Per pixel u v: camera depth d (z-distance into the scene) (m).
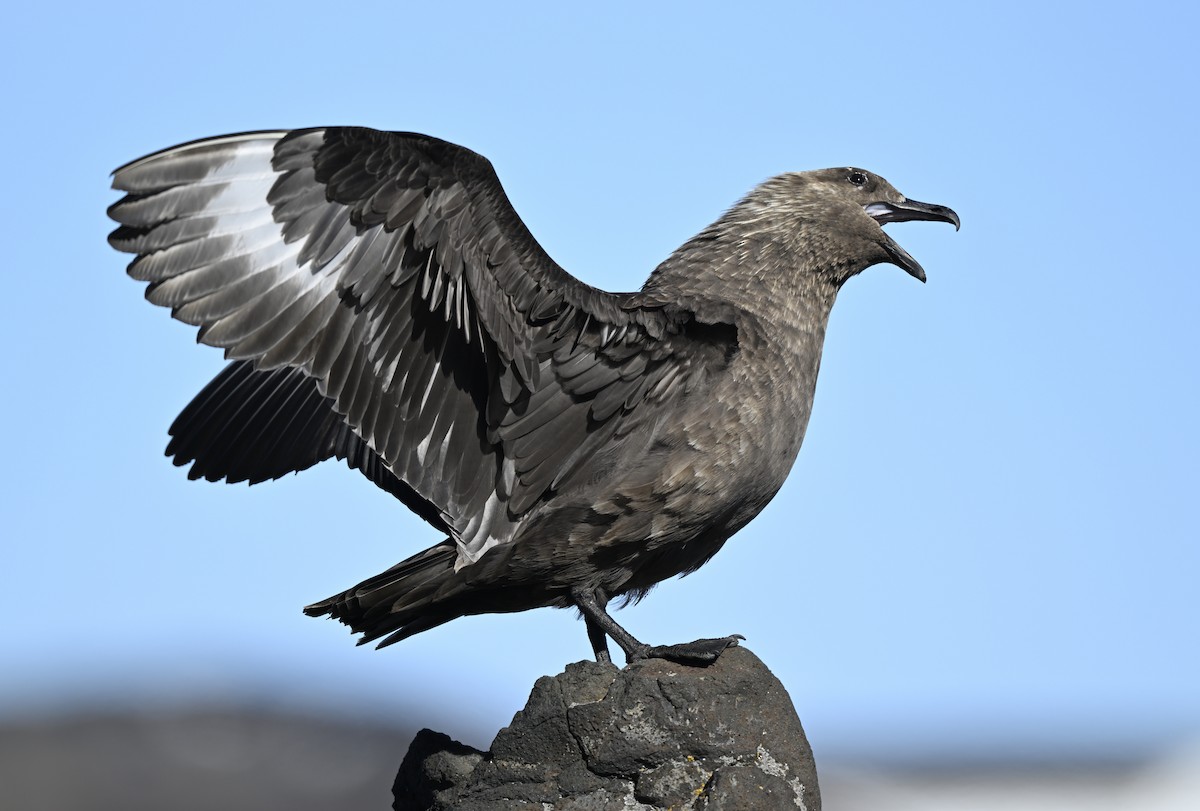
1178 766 51.28
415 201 11.98
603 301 12.81
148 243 11.43
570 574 13.16
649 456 13.02
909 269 14.59
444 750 12.61
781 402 13.48
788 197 14.56
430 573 13.08
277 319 11.88
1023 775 50.44
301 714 40.34
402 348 12.45
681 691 11.73
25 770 35.94
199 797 36.41
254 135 11.62
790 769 11.80
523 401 12.90
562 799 11.80
